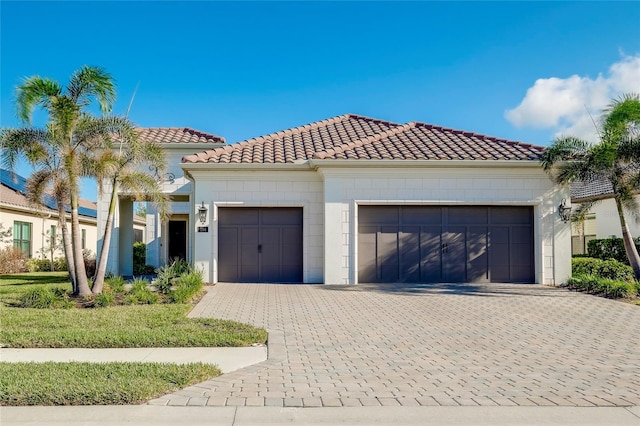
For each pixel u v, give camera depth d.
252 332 8.44
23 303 11.13
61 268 25.78
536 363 6.83
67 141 11.73
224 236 16.39
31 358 6.94
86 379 5.72
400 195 15.84
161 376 5.90
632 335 8.69
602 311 11.04
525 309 11.26
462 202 15.89
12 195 24.30
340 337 8.42
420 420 4.79
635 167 14.35
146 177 13.03
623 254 19.58
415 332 8.84
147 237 23.81
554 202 15.99
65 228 12.46
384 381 5.97
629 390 5.68
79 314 10.02
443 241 16.16
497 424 4.71
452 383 5.90
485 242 16.20
